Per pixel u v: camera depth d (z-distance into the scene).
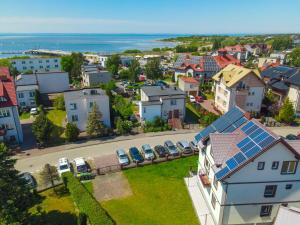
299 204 28.92
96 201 32.50
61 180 39.22
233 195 27.42
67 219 31.36
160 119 58.69
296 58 145.25
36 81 86.38
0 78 54.28
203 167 34.78
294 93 66.56
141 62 152.25
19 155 47.28
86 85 103.12
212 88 88.44
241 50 176.00
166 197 35.25
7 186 26.75
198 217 31.28
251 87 65.06
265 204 28.44
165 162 44.34
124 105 68.12
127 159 43.47
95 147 50.00
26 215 27.12
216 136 29.89
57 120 65.25
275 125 60.41
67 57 121.00
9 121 50.91
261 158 26.09
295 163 26.81
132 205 33.69
